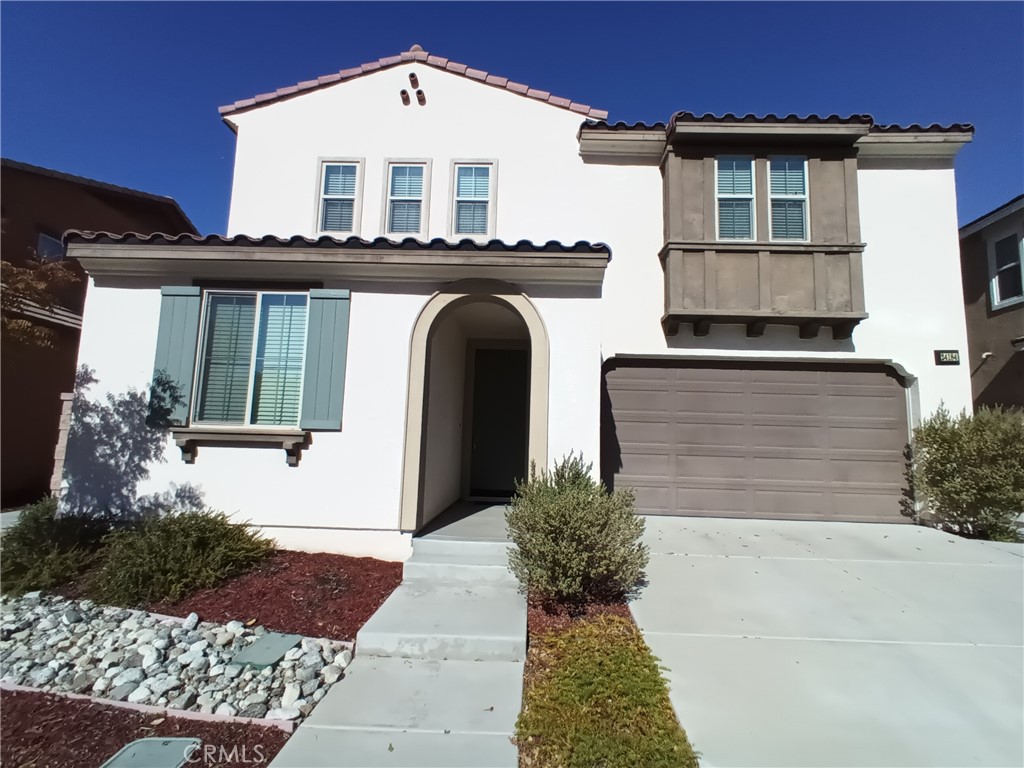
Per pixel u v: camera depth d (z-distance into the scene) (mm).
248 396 6676
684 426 9031
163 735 3365
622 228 9461
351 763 3047
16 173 11289
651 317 9156
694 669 4031
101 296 6789
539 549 4992
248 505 6457
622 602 5234
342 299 6699
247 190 10023
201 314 6789
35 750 3219
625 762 3012
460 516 7590
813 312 8531
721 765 3014
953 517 7945
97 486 6523
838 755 3100
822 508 8766
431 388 7016
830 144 8938
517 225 9688
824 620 4883
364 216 9906
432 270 6629
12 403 10633
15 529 5938
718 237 8938
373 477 6445
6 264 8133
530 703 3629
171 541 5469
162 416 6547
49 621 4730
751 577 5918
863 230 9156
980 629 4730
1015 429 7703
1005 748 3180
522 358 9812
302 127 10180
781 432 8969
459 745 3232
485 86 10141
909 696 3717
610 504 5383
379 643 4340
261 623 4746
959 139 8930
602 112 9898
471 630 4430
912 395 8898
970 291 11656
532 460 6434
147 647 4273
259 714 3568
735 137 8914
